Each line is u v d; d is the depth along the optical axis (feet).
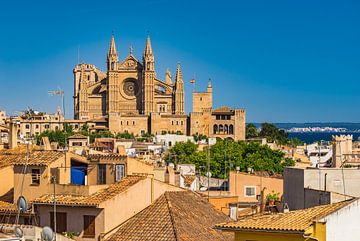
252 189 334.85
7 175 224.53
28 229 166.71
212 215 203.92
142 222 190.49
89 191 195.93
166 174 259.39
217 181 391.65
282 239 139.03
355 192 219.61
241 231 143.02
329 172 220.23
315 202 209.15
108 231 186.09
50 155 211.61
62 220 187.73
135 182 198.08
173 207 197.36
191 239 184.24
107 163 221.05
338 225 139.54
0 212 194.49
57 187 199.11
